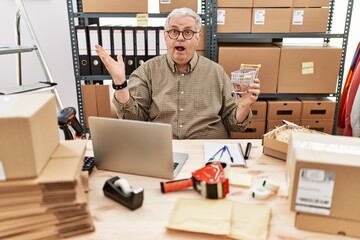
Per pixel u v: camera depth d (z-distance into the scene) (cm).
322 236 85
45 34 271
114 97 164
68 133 119
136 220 90
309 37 237
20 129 75
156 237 84
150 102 194
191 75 188
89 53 236
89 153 130
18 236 82
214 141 147
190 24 178
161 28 231
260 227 87
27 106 83
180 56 182
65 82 285
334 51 235
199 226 86
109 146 115
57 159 89
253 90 165
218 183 99
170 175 112
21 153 77
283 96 246
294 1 228
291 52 234
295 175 82
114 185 100
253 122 246
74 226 84
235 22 231
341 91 250
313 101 245
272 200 101
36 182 79
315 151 85
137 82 189
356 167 78
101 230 86
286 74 239
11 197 79
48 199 81
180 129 185
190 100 188
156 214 93
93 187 108
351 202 81
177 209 94
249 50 233
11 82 280
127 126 109
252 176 115
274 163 126
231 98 190
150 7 248
